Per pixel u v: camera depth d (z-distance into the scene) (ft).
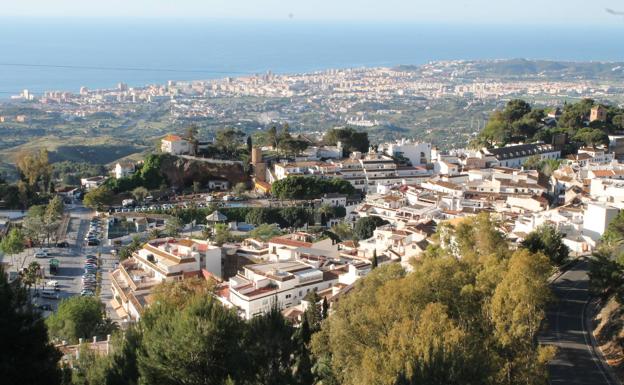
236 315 261.44
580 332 357.61
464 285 331.57
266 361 245.65
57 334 473.67
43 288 648.79
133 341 265.95
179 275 587.68
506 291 303.68
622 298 360.69
